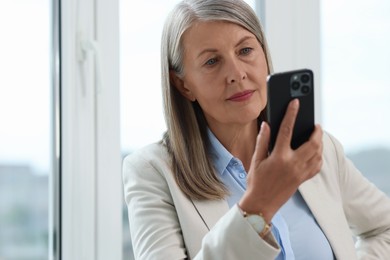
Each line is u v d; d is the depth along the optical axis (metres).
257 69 1.23
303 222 1.30
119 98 1.80
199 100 1.28
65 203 1.71
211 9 1.23
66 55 1.71
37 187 1.73
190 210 1.24
